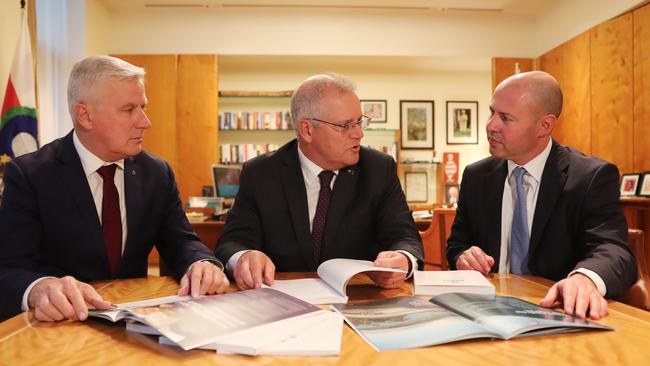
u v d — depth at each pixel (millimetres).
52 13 4805
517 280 1297
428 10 5836
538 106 1546
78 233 1455
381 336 749
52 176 1456
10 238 1381
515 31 6051
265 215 1644
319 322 815
